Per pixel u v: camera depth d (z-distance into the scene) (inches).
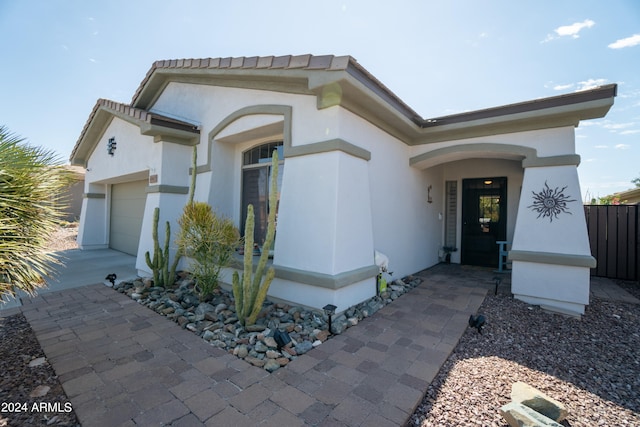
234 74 217.2
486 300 212.1
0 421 88.6
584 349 142.0
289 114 199.5
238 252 249.9
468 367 124.4
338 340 145.8
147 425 86.4
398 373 115.6
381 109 204.5
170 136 270.8
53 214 118.8
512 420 87.8
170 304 192.1
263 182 259.1
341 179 176.6
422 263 316.2
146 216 278.8
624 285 265.4
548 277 198.1
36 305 198.2
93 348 136.7
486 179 346.0
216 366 120.9
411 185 286.4
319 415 91.2
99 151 402.6
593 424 92.4
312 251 178.5
